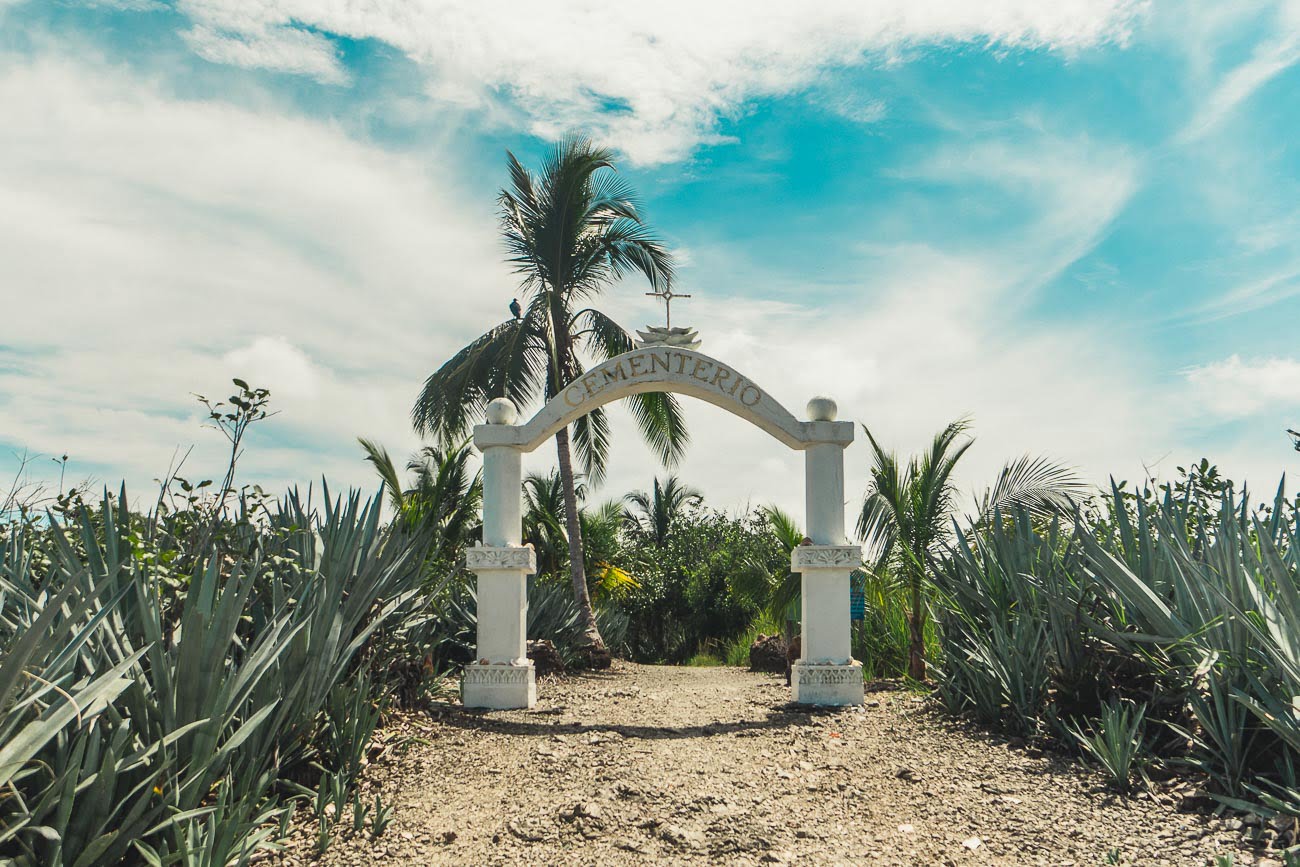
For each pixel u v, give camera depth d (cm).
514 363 1630
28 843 372
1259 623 549
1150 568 702
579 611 1634
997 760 650
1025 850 500
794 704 891
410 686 838
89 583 504
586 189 1653
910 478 1130
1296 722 506
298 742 566
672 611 2867
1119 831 515
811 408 943
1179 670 620
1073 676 677
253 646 526
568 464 1717
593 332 1727
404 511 1511
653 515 3403
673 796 580
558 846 509
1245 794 536
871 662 1291
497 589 918
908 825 540
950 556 903
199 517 699
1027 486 1055
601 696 1015
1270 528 687
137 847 401
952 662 835
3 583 473
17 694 394
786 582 1478
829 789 604
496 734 753
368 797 580
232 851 448
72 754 400
